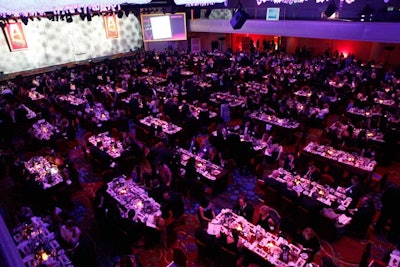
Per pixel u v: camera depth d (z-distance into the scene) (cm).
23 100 1611
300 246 636
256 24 2259
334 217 707
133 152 1034
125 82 1720
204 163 933
